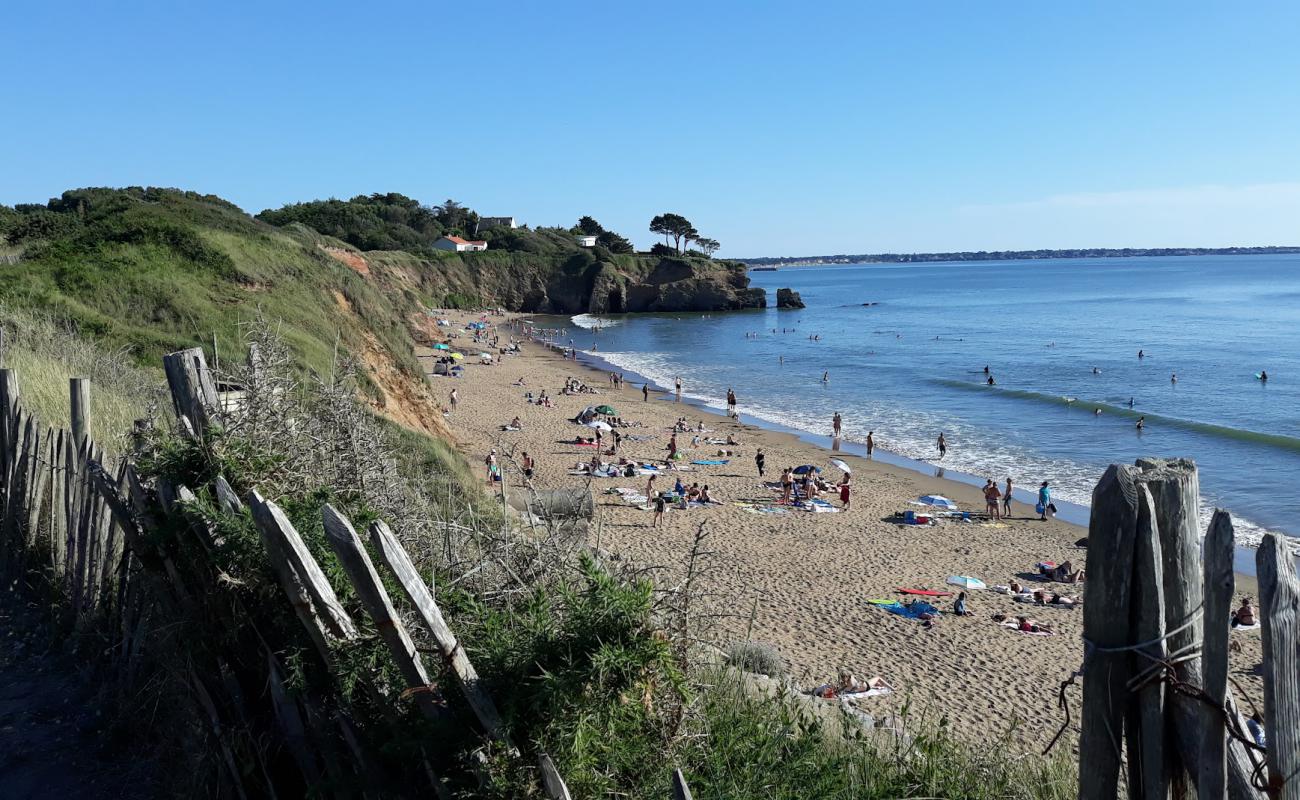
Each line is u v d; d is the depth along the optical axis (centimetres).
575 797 313
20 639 573
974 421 4347
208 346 1923
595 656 313
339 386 501
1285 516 2606
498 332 9094
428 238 13362
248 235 3050
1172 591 296
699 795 346
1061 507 2773
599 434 3575
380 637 329
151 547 423
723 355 7456
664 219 15862
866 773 439
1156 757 294
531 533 439
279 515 336
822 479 3020
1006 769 484
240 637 393
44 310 1783
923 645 1608
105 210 3262
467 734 315
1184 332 8731
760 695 503
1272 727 256
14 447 699
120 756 452
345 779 336
